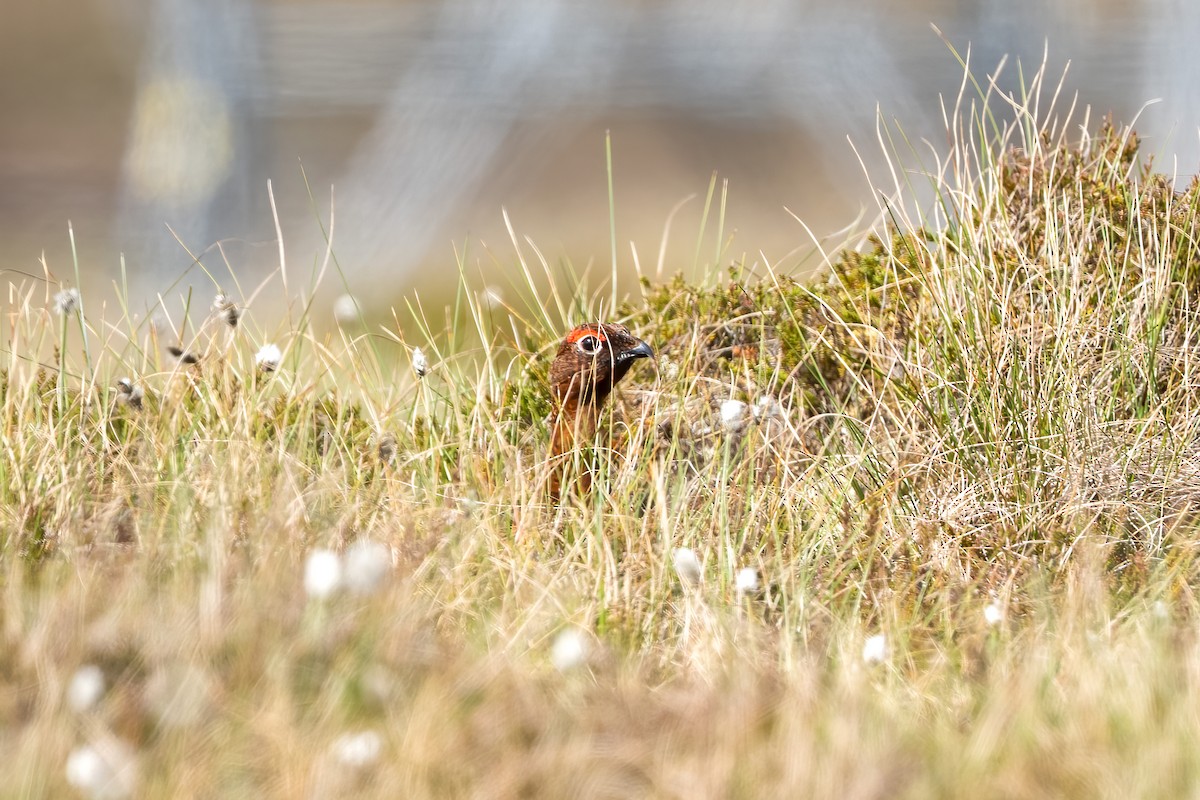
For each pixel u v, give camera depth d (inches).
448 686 492.7
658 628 616.1
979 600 641.6
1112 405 725.3
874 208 2235.5
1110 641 571.8
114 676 487.5
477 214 2802.7
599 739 476.1
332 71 2532.0
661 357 821.9
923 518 690.8
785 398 803.4
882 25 2635.3
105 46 4052.7
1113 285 768.9
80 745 459.5
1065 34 2349.9
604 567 637.9
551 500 718.5
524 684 501.7
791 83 2640.3
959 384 743.1
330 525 624.7
